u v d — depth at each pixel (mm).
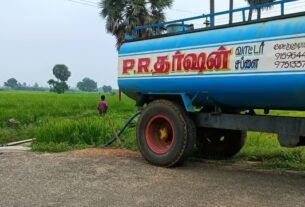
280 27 7094
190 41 8562
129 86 9914
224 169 8859
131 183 7531
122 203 6344
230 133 9914
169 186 7309
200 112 9086
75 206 6219
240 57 7625
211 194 6785
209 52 8156
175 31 9328
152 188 7184
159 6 31609
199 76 8312
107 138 12273
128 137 12258
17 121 18500
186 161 9461
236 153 10109
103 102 21359
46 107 29906
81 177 7992
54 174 8234
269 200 6461
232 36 7793
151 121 9352
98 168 8773
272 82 7148
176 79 8773
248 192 6914
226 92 8023
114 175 8164
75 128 12414
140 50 9617
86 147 11656
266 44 7238
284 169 8867
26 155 10414
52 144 11633
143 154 9414
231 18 8148
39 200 6523
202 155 10375
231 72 7750
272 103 7645
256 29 7445
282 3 7230
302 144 7559
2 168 8805
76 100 41656
